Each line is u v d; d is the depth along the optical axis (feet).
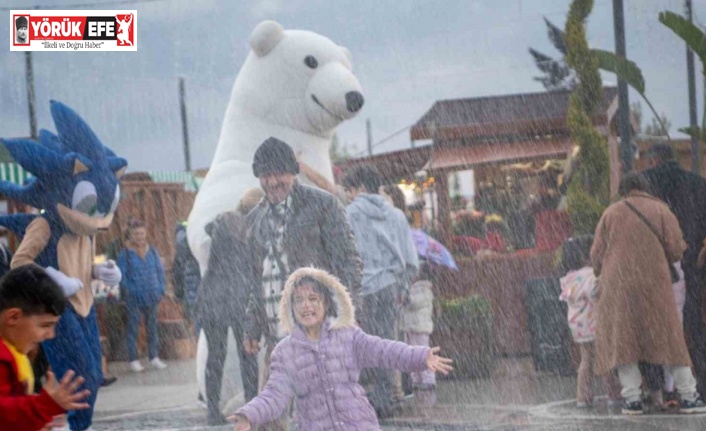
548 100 37.27
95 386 23.76
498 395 27.66
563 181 35.04
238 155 28.63
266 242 23.79
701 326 25.26
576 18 33.99
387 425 24.66
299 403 18.54
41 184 23.76
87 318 23.95
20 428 12.96
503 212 37.06
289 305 18.61
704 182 25.57
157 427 25.82
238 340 24.82
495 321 32.37
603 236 24.81
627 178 24.98
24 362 13.87
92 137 24.56
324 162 29.66
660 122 33.24
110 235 39.09
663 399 25.35
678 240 24.47
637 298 24.36
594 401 26.53
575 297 25.85
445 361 18.26
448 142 37.73
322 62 29.25
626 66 33.04
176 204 38.60
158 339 37.58
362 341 18.51
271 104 28.99
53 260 23.73
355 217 26.35
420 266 29.17
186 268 30.78
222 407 26.16
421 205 37.22
